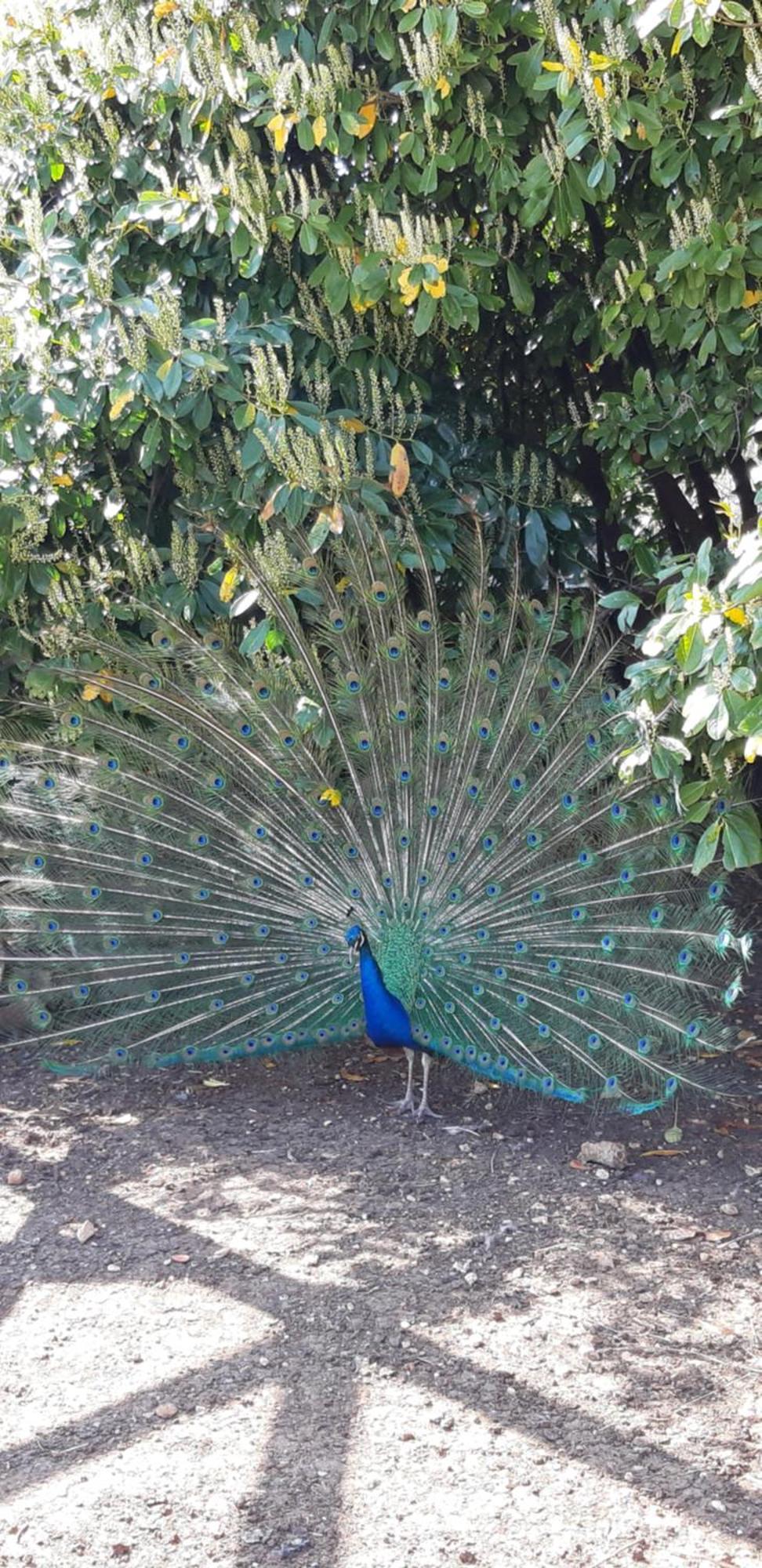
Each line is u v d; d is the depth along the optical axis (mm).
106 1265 3797
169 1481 3080
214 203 4531
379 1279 3705
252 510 4812
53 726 5062
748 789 4832
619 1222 3945
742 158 4191
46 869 4746
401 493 4598
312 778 4664
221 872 4703
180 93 4516
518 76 4246
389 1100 4730
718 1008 5348
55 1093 4812
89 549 5359
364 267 4383
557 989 4504
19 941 4758
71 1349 3475
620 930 4457
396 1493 3039
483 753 4664
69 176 4887
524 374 5605
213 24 4422
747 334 4324
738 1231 3898
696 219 4113
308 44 4441
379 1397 3303
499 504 5109
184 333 4422
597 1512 2984
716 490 5844
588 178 4125
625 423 4824
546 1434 3189
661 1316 3555
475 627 4695
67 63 4836
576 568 5383
